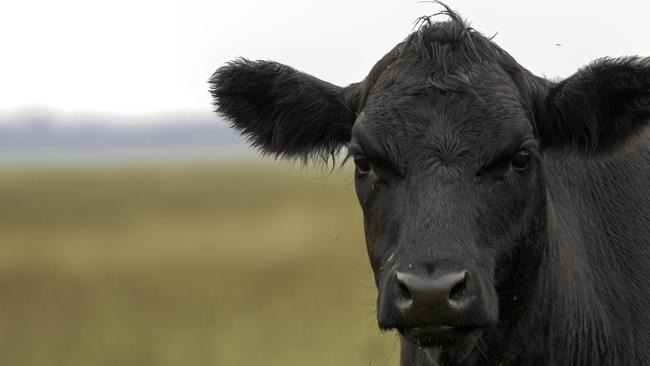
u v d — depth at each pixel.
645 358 11.99
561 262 11.45
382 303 9.77
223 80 11.62
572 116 11.11
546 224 11.04
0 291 39.62
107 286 40.00
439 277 9.44
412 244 9.73
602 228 12.23
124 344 28.39
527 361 11.20
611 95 10.88
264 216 72.44
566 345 11.52
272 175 158.00
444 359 10.54
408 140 10.28
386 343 25.72
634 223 12.33
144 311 33.81
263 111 11.88
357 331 27.47
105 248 54.78
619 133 11.09
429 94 10.48
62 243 58.03
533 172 10.54
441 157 10.15
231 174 165.88
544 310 11.25
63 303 36.06
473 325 9.62
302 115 11.78
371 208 10.55
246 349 26.77
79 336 29.59
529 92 10.99
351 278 37.66
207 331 29.48
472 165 10.15
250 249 51.09
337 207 75.75
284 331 28.69
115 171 191.50
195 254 50.06
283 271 41.66
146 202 97.94
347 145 11.93
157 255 50.62
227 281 39.91
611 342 11.86
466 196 10.03
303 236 54.84
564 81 11.16
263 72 11.63
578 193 12.16
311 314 30.80
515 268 10.52
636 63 10.59
